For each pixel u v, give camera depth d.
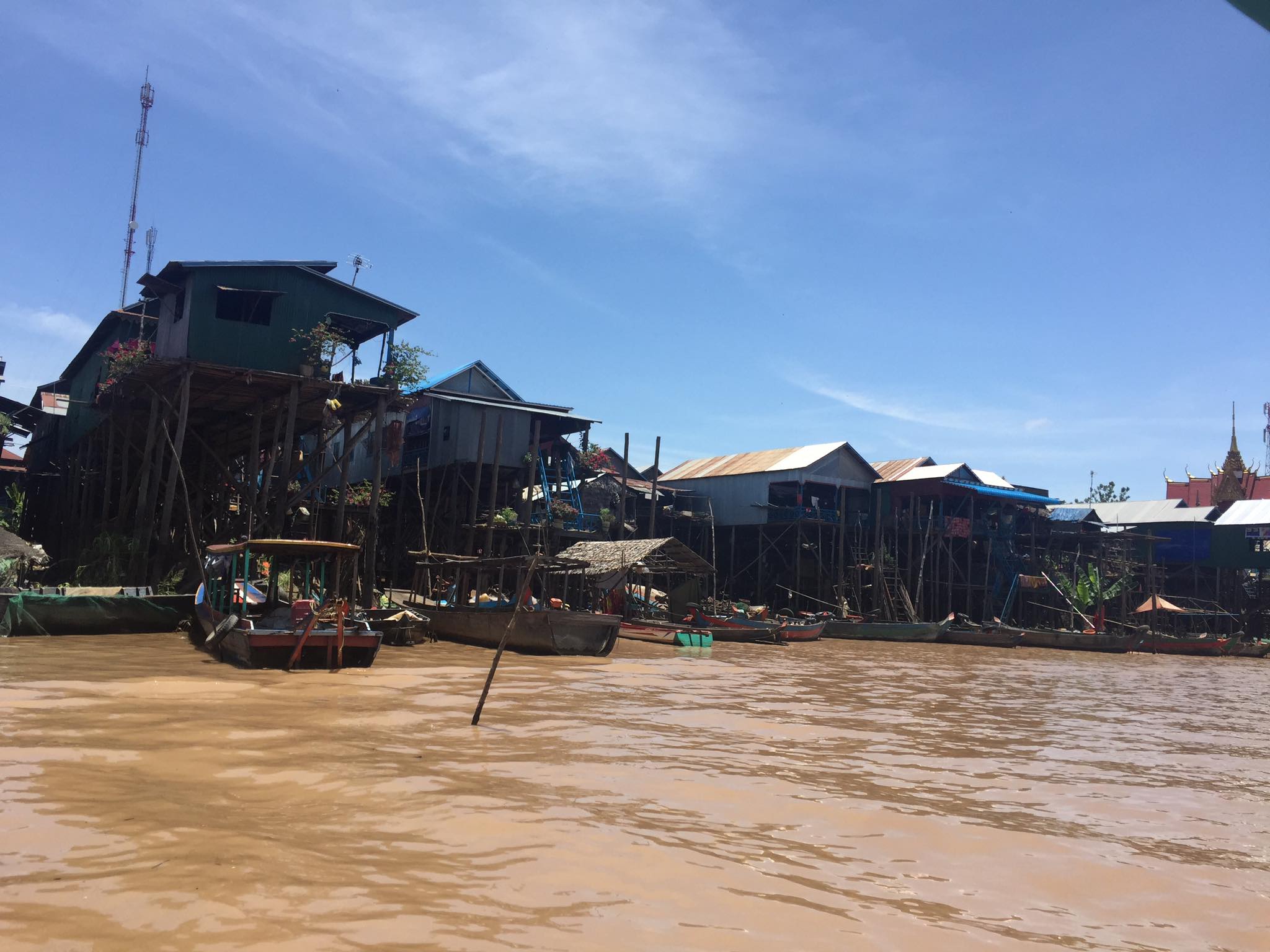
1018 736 13.70
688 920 5.33
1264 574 60.72
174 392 25.25
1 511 35.50
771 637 34.19
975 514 51.84
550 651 22.11
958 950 5.22
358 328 27.31
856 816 8.05
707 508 49.53
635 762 9.71
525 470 36.47
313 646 15.85
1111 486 75.69
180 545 29.62
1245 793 10.27
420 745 9.88
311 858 5.93
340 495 25.19
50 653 16.22
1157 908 6.18
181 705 11.57
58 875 5.34
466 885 5.64
